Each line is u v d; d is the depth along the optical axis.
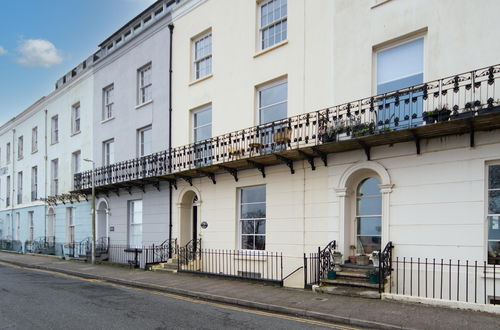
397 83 9.45
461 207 8.05
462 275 7.90
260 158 10.95
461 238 8.00
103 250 18.62
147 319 7.22
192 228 14.88
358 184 10.08
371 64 9.77
